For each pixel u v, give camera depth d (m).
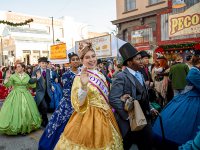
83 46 2.84
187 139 3.67
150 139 3.02
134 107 2.72
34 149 4.56
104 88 2.80
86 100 2.54
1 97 10.50
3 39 29.73
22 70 5.78
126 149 2.97
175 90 6.18
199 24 10.29
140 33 16.61
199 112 3.74
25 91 5.71
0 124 5.36
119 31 18.92
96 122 2.60
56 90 7.56
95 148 2.51
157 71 6.93
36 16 33.94
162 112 4.06
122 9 18.45
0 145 4.82
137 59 3.00
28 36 30.31
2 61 29.11
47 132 3.95
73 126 2.64
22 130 5.39
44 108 6.00
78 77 2.71
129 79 2.88
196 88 3.86
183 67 6.05
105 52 9.41
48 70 6.38
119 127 2.87
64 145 2.62
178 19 11.10
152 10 15.82
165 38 11.80
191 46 10.50
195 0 10.37
